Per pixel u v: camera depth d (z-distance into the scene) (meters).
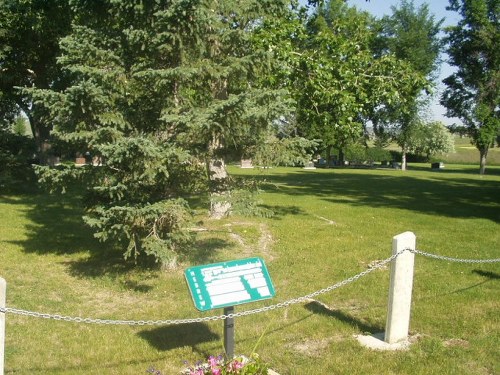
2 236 11.98
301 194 22.09
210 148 8.03
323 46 13.25
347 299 7.67
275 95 7.90
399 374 5.23
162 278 8.54
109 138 7.43
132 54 7.95
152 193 7.95
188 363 5.19
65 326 6.56
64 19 16.75
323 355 5.70
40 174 8.10
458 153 73.75
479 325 6.55
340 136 14.03
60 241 11.45
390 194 22.69
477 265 9.48
